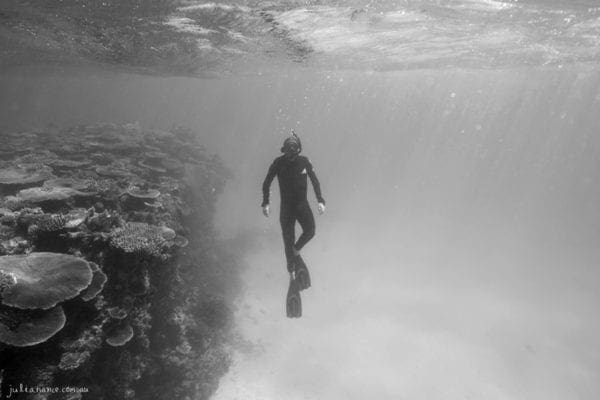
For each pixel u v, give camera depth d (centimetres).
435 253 1967
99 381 488
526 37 1458
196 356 697
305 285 470
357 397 889
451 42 1558
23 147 1167
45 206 646
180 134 1725
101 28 1248
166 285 627
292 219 509
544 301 1448
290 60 2030
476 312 1331
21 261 429
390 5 998
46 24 1246
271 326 1127
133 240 546
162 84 4119
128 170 992
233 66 2242
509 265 1845
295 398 855
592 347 1149
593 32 1359
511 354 1099
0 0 990
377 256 1859
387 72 2806
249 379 881
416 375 985
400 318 1253
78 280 427
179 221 892
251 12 1026
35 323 380
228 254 1354
